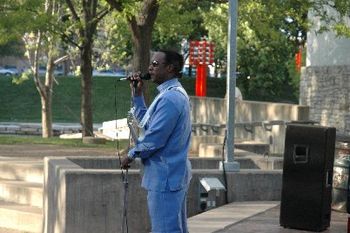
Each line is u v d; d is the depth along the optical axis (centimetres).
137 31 2056
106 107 6444
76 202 1187
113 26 3528
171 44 5284
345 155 1240
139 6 2073
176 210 739
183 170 743
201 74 3666
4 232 1413
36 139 2658
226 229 1053
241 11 2320
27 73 4497
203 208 1259
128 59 5609
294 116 2298
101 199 1195
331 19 2356
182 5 2572
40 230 1406
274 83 6322
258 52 5934
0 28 2597
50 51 3809
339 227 1095
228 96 1308
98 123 6003
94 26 2925
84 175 1188
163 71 752
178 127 737
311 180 1052
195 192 1270
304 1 2239
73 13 2888
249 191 1302
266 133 2353
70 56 4088
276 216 1159
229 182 1288
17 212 1449
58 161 1317
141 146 729
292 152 1066
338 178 1237
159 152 737
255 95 6644
